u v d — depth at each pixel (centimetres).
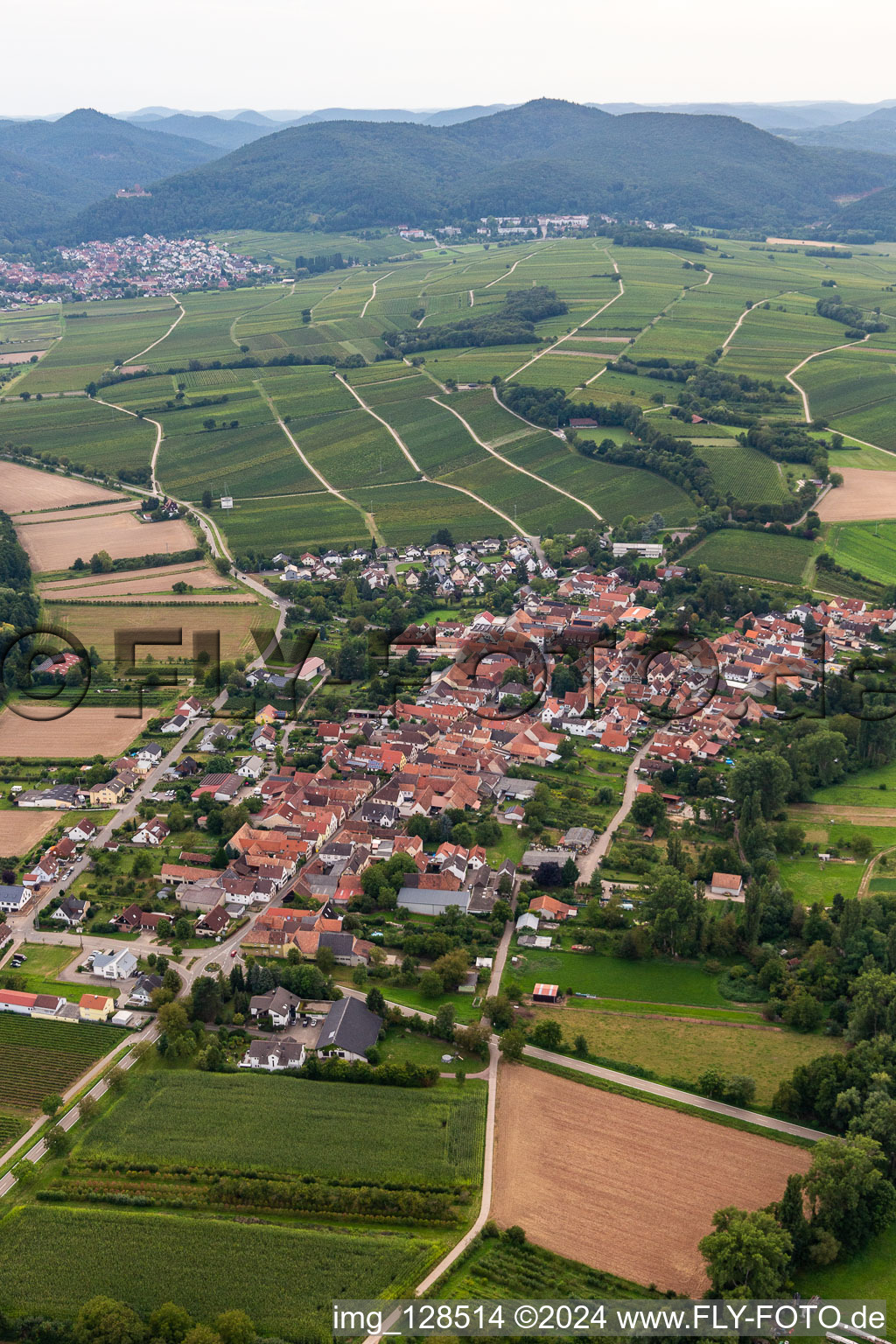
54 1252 15275
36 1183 16575
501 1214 15750
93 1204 16175
